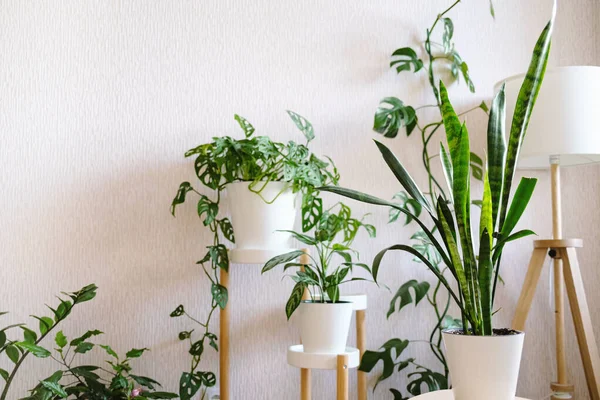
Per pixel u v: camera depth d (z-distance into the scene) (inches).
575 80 61.2
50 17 69.1
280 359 68.7
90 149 68.3
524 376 72.2
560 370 67.3
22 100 67.7
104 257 67.3
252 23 72.4
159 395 60.0
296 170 57.2
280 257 53.6
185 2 71.4
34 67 68.3
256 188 60.4
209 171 63.5
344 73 73.5
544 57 42.4
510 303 73.4
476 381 37.8
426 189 73.5
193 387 61.9
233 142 59.7
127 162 68.7
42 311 65.7
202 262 63.5
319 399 68.9
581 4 78.6
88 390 57.1
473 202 68.4
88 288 56.6
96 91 69.0
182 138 69.7
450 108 42.9
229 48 71.7
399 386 70.7
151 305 67.4
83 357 65.9
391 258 72.1
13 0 68.6
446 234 41.3
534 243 66.6
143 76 69.9
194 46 71.1
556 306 67.8
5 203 66.2
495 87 68.9
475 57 76.3
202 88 70.7
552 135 60.9
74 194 67.5
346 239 64.4
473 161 72.6
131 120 69.2
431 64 73.4
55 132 67.9
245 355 68.1
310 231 70.2
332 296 56.2
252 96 71.4
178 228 68.7
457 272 41.4
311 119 72.2
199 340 67.6
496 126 43.5
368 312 70.9
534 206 75.0
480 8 77.0
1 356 64.4
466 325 41.2
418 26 75.5
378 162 73.0
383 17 74.9
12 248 65.9
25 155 67.1
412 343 71.4
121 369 59.1
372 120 73.4
